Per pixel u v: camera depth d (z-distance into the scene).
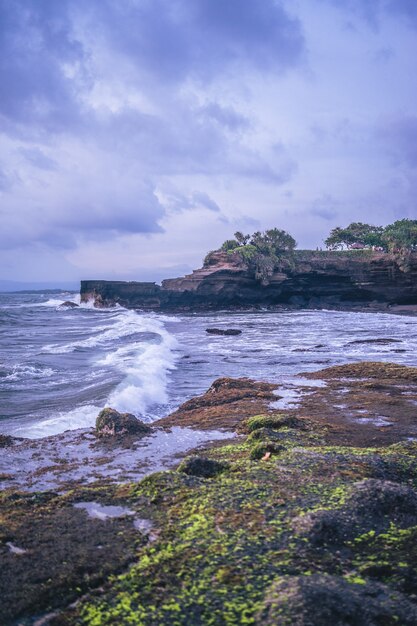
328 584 4.74
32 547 5.70
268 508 6.53
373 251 129.50
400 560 5.37
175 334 52.97
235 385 19.02
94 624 4.41
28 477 9.28
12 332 53.12
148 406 18.17
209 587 4.85
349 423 13.26
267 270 115.69
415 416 14.11
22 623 4.49
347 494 6.77
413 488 7.73
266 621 4.28
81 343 39.56
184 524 6.18
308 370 27.00
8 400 18.09
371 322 69.88
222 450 10.36
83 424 14.46
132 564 5.34
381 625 4.30
